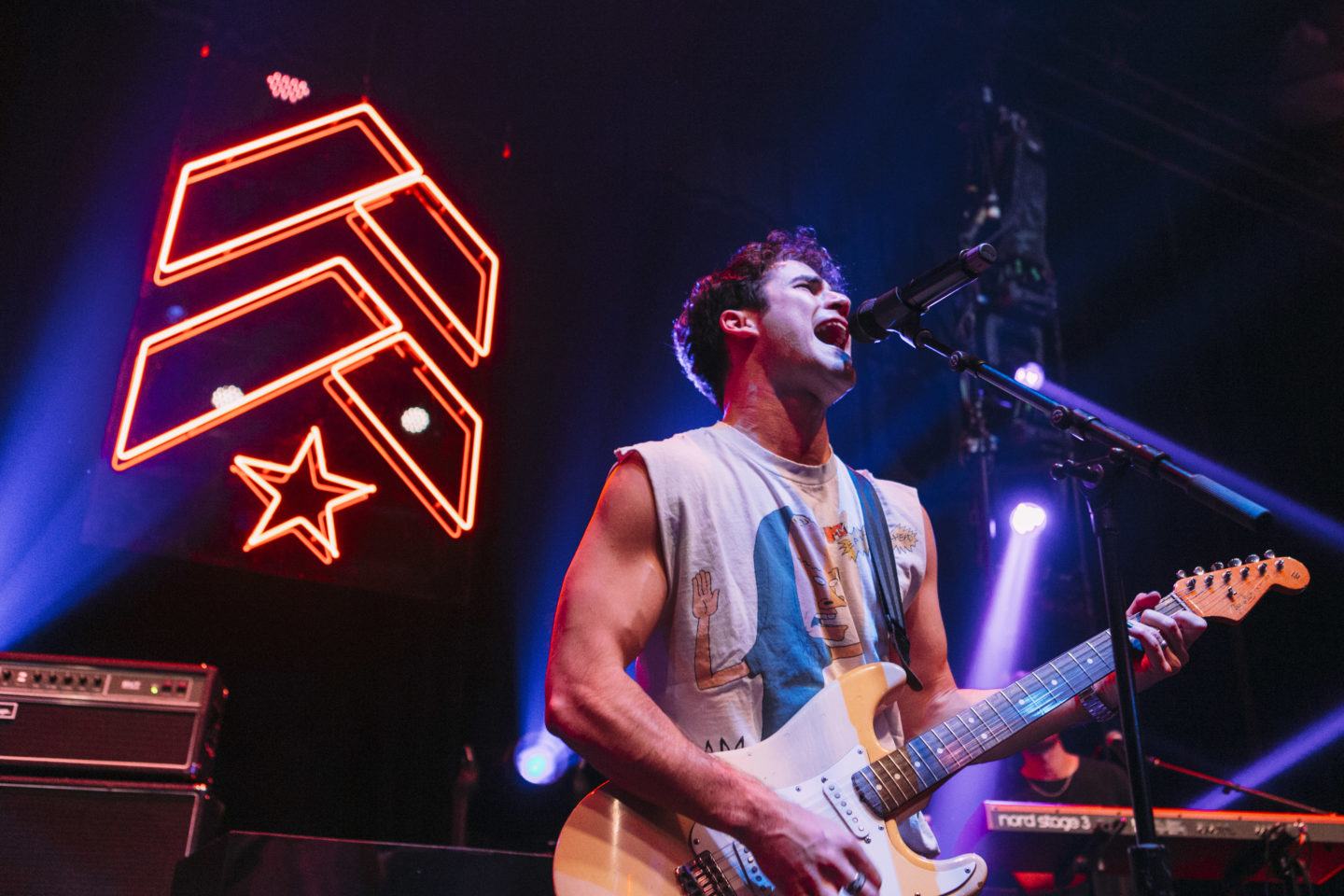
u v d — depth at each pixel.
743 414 2.26
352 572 4.81
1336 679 5.76
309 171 5.29
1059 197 6.77
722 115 6.46
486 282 5.54
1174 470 1.96
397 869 2.38
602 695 1.77
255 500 4.69
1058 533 5.48
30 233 4.72
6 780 2.99
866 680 1.94
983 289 5.73
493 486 5.41
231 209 5.05
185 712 3.25
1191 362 6.64
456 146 5.82
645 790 1.72
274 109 5.27
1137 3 6.15
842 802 1.83
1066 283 6.62
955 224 6.34
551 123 6.11
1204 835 3.22
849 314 2.35
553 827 4.68
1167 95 6.61
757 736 1.89
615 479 2.07
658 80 6.31
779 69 6.38
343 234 5.29
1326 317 6.76
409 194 5.56
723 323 2.38
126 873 2.98
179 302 4.82
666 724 1.76
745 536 2.04
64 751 3.12
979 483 5.50
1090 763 4.32
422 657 5.09
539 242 5.89
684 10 5.95
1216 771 5.67
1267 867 3.25
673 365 5.61
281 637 4.86
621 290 5.79
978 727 2.00
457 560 5.07
